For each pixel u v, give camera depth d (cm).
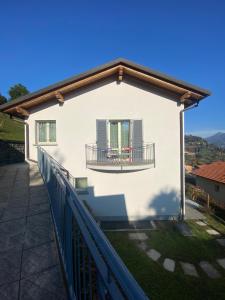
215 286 663
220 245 908
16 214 529
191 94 1077
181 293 628
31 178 874
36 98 1090
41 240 412
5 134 2222
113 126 1170
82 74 1068
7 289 290
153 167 1151
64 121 1139
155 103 1143
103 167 1118
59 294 282
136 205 1159
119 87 1142
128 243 918
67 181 297
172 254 836
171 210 1161
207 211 1338
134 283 108
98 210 1152
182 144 1141
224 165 2073
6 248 386
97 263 158
